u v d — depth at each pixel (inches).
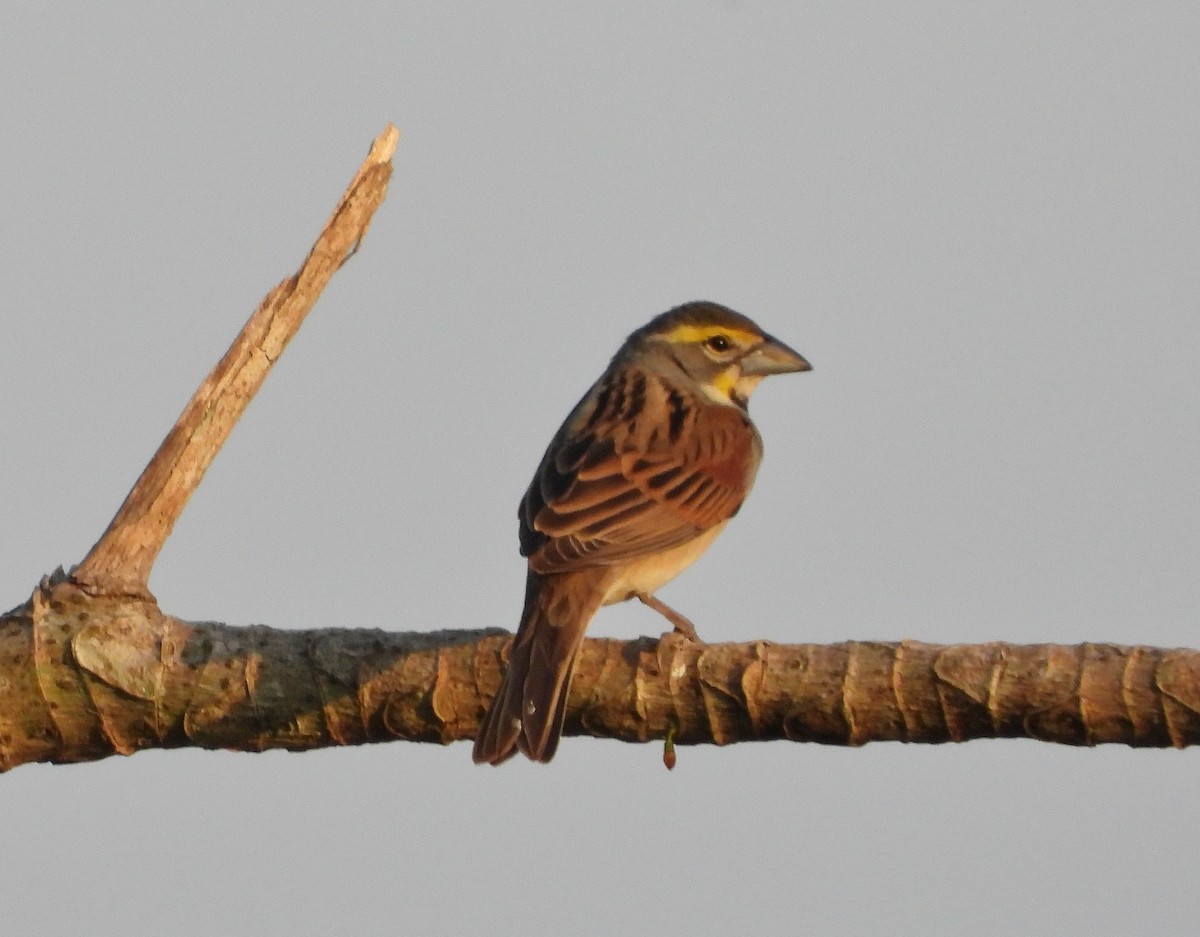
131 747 447.5
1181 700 393.4
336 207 482.6
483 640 440.8
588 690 434.3
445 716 438.3
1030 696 402.6
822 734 421.7
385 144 486.0
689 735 434.3
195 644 440.8
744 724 426.6
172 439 460.8
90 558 446.9
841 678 414.6
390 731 441.7
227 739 445.1
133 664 438.0
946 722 411.2
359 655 438.3
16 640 438.3
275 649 440.5
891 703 412.2
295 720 439.8
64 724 441.1
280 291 477.4
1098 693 398.9
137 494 450.9
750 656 422.3
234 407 467.8
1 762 445.4
